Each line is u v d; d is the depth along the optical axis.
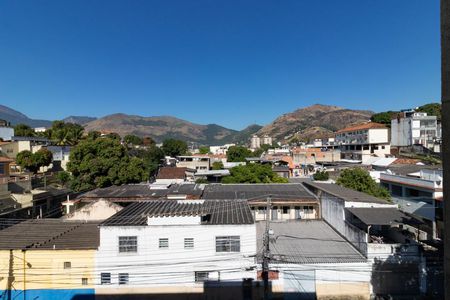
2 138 72.56
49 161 58.78
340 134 94.25
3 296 19.81
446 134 4.05
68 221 26.50
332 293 19.98
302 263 20.06
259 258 20.52
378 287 19.94
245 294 20.41
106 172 45.09
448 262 4.00
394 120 78.00
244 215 22.75
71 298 20.06
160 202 27.23
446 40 4.10
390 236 24.22
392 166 48.22
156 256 20.44
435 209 27.53
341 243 23.91
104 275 20.20
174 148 112.56
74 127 88.31
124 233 20.34
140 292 20.28
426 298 19.34
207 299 20.38
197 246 20.55
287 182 47.09
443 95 4.12
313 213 32.81
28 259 19.91
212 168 81.38
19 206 33.28
